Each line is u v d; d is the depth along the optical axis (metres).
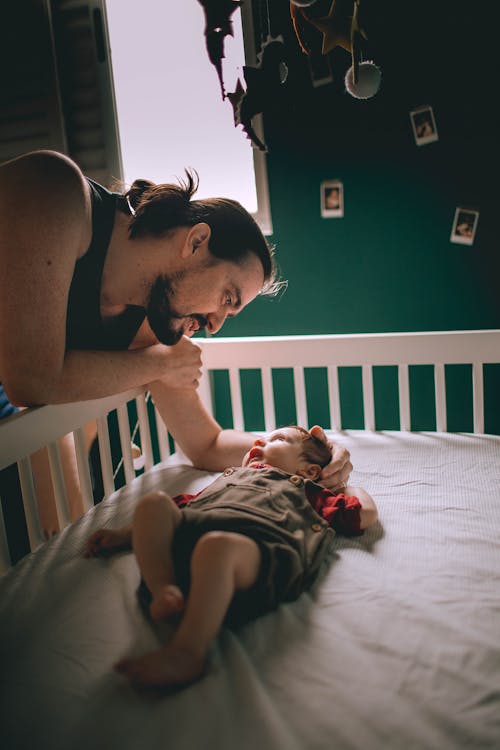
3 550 1.02
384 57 1.77
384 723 0.65
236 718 0.66
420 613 0.84
